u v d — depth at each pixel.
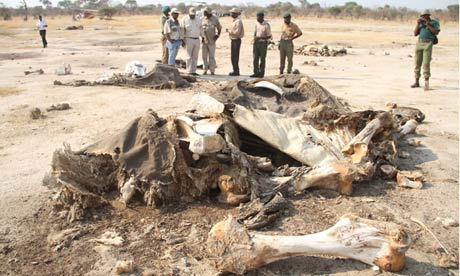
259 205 5.07
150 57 20.47
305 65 18.08
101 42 29.61
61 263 4.33
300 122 6.14
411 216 5.16
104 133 8.30
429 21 12.18
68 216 5.09
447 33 36.25
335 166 5.55
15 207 5.43
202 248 4.50
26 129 8.64
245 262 4.02
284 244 4.05
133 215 5.11
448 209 5.36
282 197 5.18
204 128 5.41
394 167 6.15
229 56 20.98
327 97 7.47
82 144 7.71
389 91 12.33
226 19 50.47
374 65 18.14
